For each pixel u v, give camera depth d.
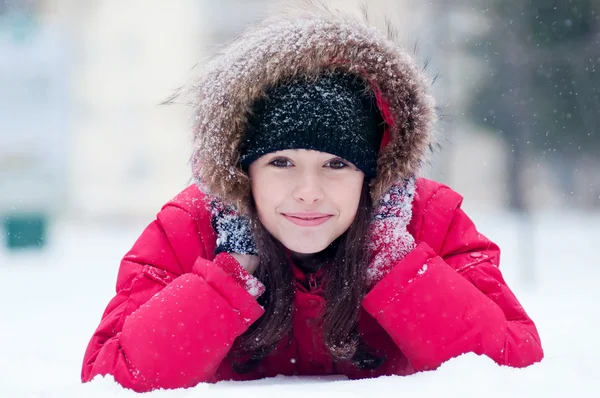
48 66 23.80
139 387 1.66
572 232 16.31
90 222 24.94
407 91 1.83
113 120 25.25
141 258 1.97
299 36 1.80
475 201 27.88
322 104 1.75
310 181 1.72
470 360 1.65
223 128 1.81
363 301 1.79
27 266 10.71
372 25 1.96
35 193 22.06
